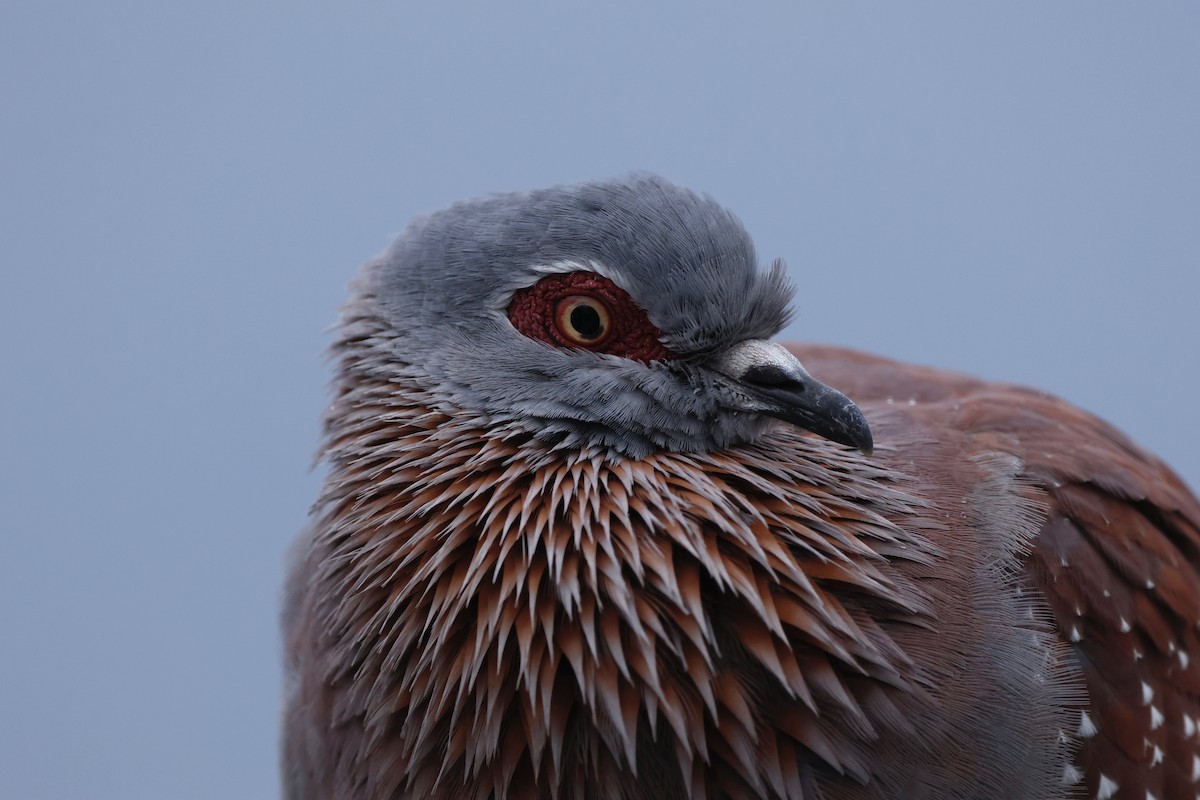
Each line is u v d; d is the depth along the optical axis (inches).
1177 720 71.2
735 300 70.5
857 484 70.4
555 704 69.8
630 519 70.0
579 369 70.4
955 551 70.3
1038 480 71.0
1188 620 71.4
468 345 70.6
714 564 69.7
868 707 69.9
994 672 70.1
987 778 70.0
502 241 70.6
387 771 70.2
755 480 70.2
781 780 69.7
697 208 70.6
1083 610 70.7
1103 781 70.7
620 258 70.4
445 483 70.2
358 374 70.8
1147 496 71.5
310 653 70.8
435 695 69.9
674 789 69.9
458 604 69.8
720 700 69.8
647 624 69.7
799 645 69.9
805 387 70.4
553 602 69.8
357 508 70.4
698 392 70.5
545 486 70.1
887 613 70.0
